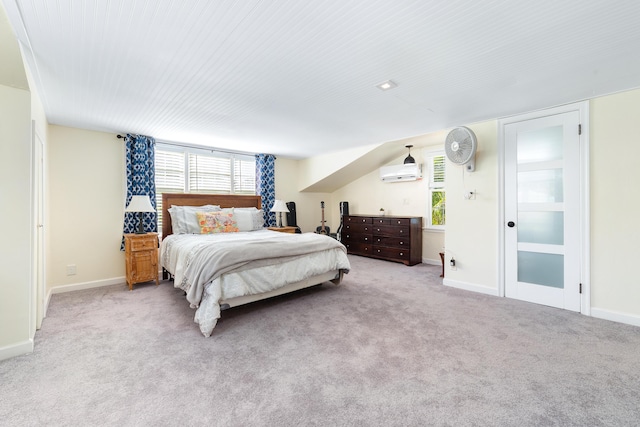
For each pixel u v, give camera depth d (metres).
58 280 3.46
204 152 4.86
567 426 1.33
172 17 1.51
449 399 1.52
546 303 2.96
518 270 3.16
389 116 3.22
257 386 1.64
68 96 2.58
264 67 2.07
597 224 2.65
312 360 1.92
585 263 2.71
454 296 3.28
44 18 1.50
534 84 2.38
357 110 3.01
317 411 1.44
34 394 1.56
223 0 1.38
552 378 1.70
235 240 3.02
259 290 2.72
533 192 3.04
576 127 2.76
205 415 1.41
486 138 3.36
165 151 4.45
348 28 1.62
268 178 5.47
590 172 2.68
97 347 2.09
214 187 4.98
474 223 3.47
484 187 3.38
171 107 2.89
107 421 1.36
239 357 1.96
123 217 3.94
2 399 1.51
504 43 1.78
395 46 1.81
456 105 2.86
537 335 2.27
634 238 2.48
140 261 3.64
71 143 3.55
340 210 6.25
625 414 1.40
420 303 3.04
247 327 2.45
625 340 2.17
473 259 3.49
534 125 3.02
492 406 1.46
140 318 2.65
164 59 1.95
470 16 1.52
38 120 2.48
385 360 1.91
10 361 1.89
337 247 3.53
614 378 1.69
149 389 1.61
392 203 5.69
